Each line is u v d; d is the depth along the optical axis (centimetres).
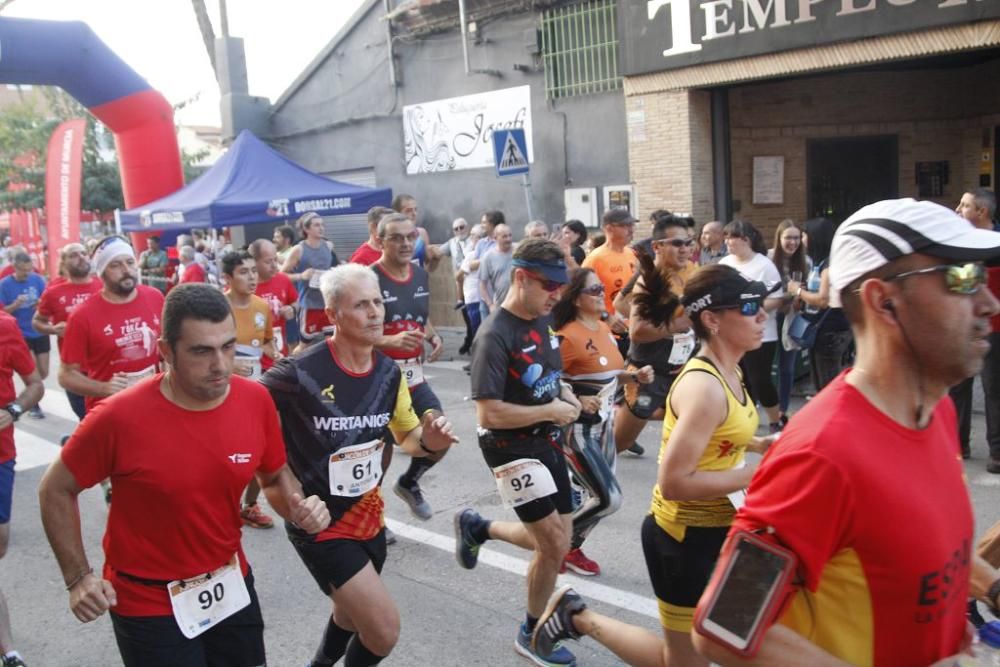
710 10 1070
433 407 357
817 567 157
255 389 279
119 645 263
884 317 158
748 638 159
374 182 1625
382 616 312
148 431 253
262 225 1809
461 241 1302
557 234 1035
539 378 380
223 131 1789
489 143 1408
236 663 277
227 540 270
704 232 927
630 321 572
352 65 1606
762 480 165
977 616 320
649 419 574
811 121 1217
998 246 152
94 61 1357
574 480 439
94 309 527
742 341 281
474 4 1365
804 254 737
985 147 1215
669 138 1155
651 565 295
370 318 317
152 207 1250
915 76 1219
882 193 1249
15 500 688
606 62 1236
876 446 157
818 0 984
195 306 247
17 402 441
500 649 401
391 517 590
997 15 874
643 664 300
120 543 258
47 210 1482
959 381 160
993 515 521
